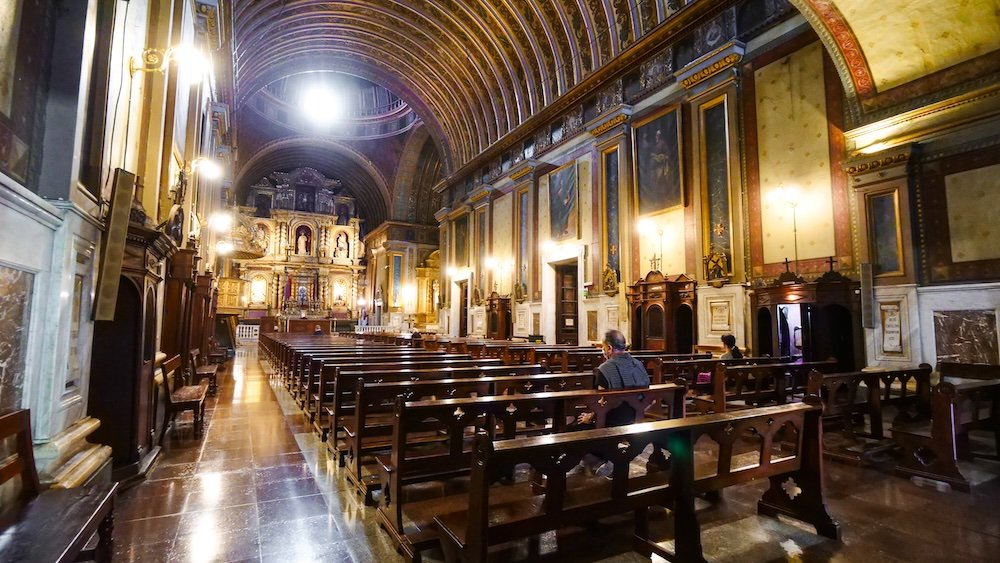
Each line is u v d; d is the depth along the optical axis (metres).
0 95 2.74
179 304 7.62
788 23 9.76
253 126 32.81
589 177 15.18
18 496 2.60
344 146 35.91
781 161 9.77
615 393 4.16
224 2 10.57
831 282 8.54
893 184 7.84
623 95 14.01
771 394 6.70
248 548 3.16
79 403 3.69
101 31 3.83
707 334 10.92
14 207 2.70
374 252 39.31
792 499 3.53
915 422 5.87
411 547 2.92
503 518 2.57
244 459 5.17
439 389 4.63
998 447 5.06
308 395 7.05
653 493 2.90
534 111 18.30
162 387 5.86
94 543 2.95
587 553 3.03
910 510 3.78
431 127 26.45
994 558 3.00
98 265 3.94
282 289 38.50
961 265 7.19
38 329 3.07
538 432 5.09
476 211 22.08
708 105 11.25
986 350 6.82
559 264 16.78
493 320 20.14
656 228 12.54
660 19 12.66
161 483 4.40
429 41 21.50
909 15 6.79
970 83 6.76
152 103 5.84
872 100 7.80
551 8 16.20
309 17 19.72
